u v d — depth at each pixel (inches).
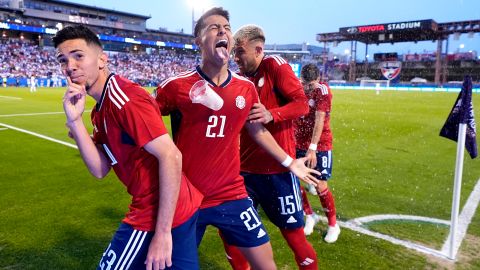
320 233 146.7
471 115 122.3
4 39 1883.6
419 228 151.6
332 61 2571.4
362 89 1748.3
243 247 89.4
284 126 103.8
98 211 165.0
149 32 2817.4
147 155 67.8
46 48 1961.1
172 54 2573.8
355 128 442.6
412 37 2105.1
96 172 75.5
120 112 62.9
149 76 1971.0
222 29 77.0
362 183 215.6
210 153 83.0
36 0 2306.8
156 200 69.2
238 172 89.1
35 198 180.7
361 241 138.9
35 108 601.3
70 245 131.6
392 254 128.8
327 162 144.1
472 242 138.5
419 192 200.1
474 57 2196.1
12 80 1373.0
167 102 81.7
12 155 269.4
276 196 103.3
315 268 107.2
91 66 65.1
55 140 328.2
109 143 68.6
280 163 97.5
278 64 101.9
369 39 2263.8
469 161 279.4
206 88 79.0
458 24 1870.1
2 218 155.1
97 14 2593.5
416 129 438.0
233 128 84.0
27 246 130.4
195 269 75.8
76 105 68.7
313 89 143.2
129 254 69.6
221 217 86.5
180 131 83.1
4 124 422.3
